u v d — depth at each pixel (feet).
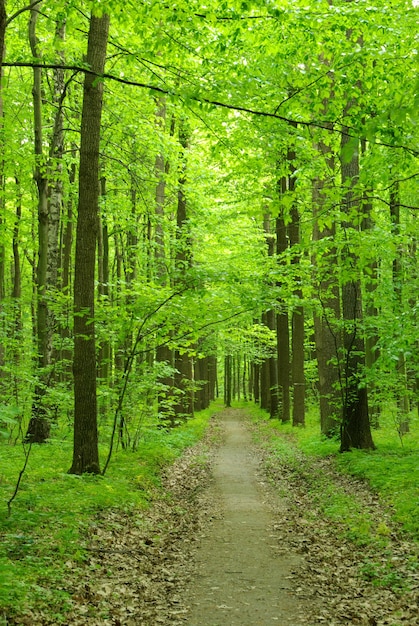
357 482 37.40
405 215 59.98
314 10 27.99
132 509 30.78
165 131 58.95
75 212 76.95
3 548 20.94
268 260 50.83
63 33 44.93
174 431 68.08
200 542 27.40
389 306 43.32
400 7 30.53
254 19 26.94
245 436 81.10
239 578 22.16
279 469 49.21
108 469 38.86
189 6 24.23
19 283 73.61
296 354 73.31
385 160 25.55
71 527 24.72
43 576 19.19
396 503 29.86
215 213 62.39
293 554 25.20
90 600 18.56
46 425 47.16
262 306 37.86
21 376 41.52
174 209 77.77
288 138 28.07
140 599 19.69
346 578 21.66
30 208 68.28
